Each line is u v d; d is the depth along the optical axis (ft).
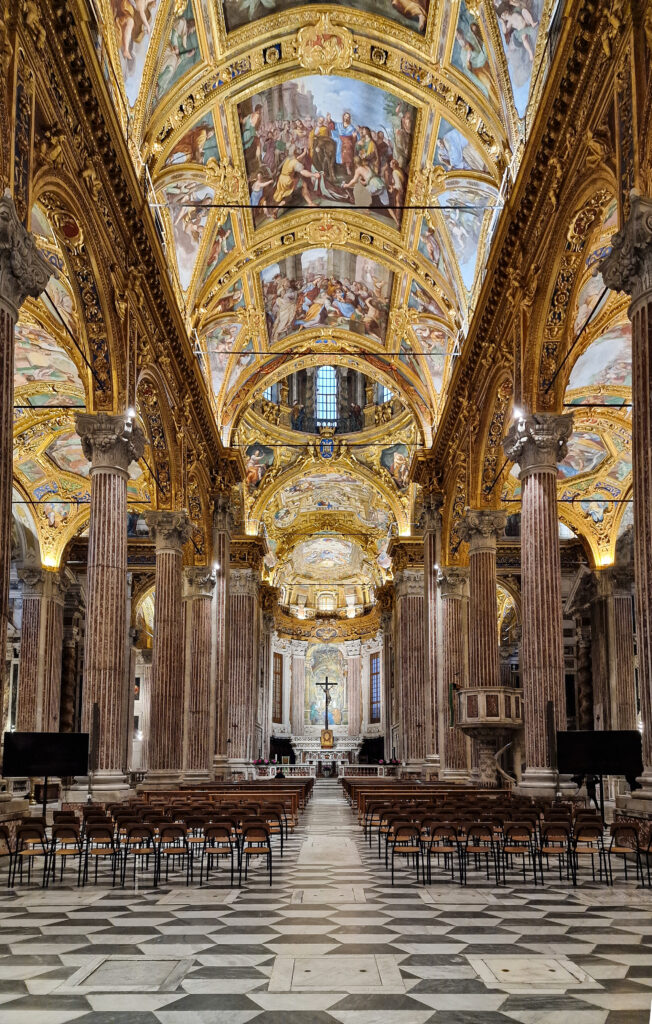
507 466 84.69
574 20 46.91
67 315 73.82
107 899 34.27
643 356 39.01
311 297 111.65
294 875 41.57
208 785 88.48
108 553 59.16
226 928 28.40
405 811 48.21
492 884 38.27
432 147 78.74
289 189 90.58
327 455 149.79
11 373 38.42
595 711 119.85
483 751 83.35
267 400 147.02
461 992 20.94
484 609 83.30
